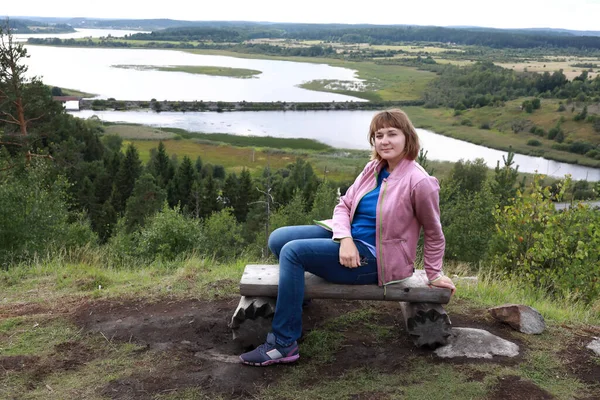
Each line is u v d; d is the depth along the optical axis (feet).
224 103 489.26
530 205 29.27
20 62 97.66
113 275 19.61
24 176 36.99
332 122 430.61
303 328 13.82
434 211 11.47
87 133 219.82
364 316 14.53
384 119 11.56
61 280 18.38
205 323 13.96
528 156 370.32
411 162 11.76
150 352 12.50
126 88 584.81
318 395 10.82
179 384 11.10
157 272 19.84
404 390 10.97
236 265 20.67
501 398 10.77
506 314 14.24
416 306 12.57
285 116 455.63
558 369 12.05
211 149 310.65
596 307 20.45
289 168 261.85
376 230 11.75
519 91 642.63
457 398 10.74
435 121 489.26
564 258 26.73
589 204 27.61
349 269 11.87
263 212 122.72
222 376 11.43
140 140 323.37
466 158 337.31
